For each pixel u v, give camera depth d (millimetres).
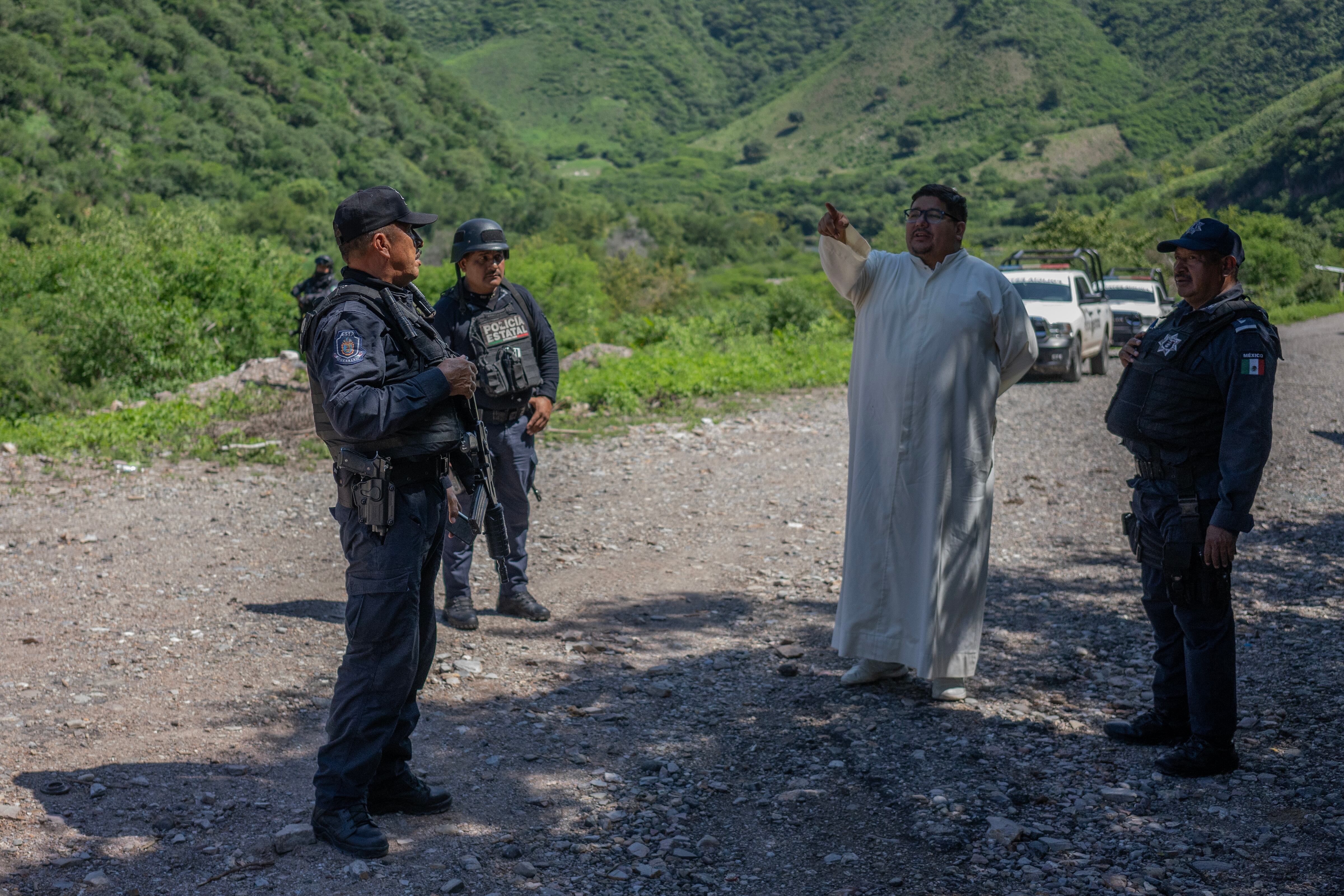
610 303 76125
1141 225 60500
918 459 4168
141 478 8750
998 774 3553
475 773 3535
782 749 3773
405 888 2793
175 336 15539
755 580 6051
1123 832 3129
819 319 23312
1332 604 5320
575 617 5332
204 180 132000
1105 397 14414
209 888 2768
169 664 4531
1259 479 3324
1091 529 7199
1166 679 3768
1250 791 3375
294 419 11070
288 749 3703
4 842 2945
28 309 15891
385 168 166000
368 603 2959
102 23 151000
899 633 4223
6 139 112188
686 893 2814
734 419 12078
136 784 3357
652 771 3582
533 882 2846
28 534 6906
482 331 5008
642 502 8047
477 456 3217
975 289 4145
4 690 4184
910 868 2945
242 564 6266
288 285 18438
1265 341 3348
